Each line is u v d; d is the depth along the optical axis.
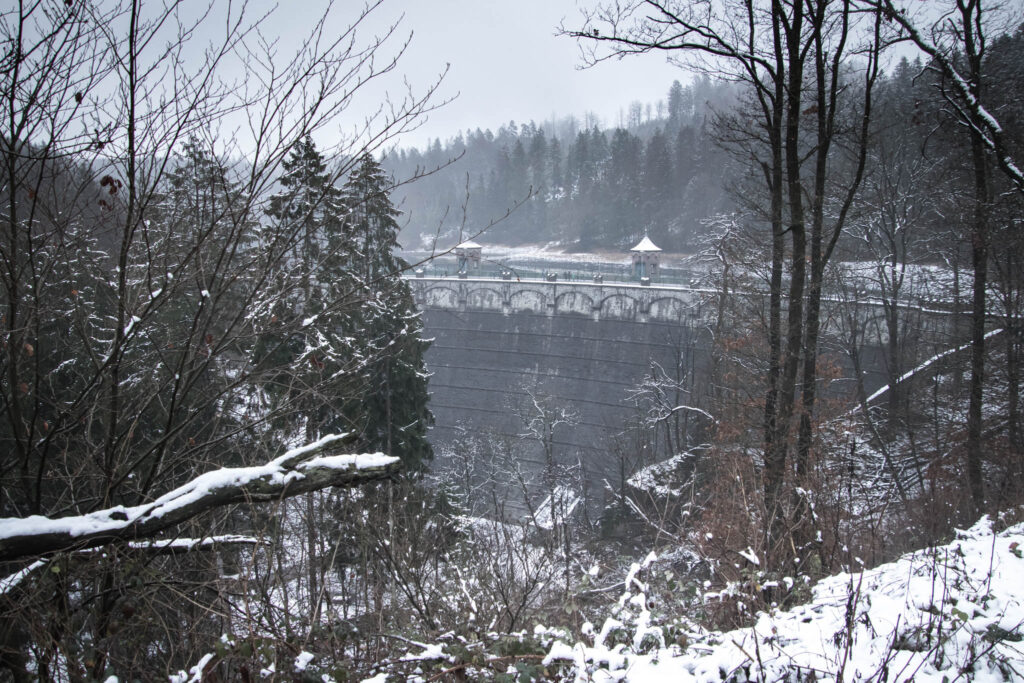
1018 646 3.39
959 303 20.67
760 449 12.77
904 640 3.38
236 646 3.13
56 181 4.47
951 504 11.05
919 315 24.19
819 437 12.56
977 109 11.38
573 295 46.69
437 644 3.53
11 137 3.74
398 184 5.11
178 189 4.64
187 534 5.04
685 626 4.09
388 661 3.29
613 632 3.96
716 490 10.67
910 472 17.73
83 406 4.62
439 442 43.78
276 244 4.83
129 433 4.57
